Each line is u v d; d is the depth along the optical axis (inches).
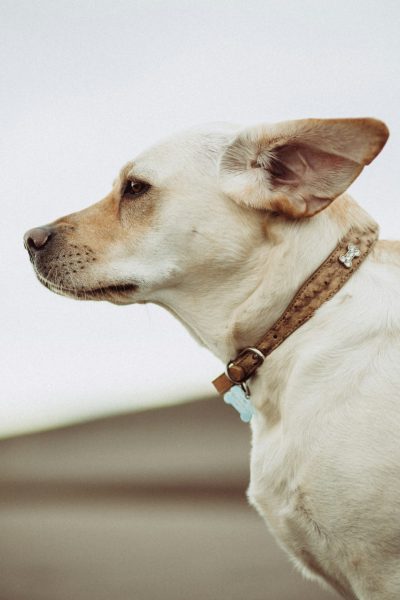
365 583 114.9
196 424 897.5
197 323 134.8
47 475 755.4
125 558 266.1
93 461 844.6
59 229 143.4
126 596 205.6
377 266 124.2
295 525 119.2
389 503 110.0
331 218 126.1
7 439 1312.7
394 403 112.2
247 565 232.4
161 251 134.4
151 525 340.8
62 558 279.4
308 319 121.8
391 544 111.1
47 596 216.2
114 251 138.3
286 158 125.2
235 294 129.8
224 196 130.4
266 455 122.1
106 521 370.0
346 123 116.4
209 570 229.3
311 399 117.0
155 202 135.9
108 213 143.5
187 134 139.5
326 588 128.4
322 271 122.8
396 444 110.5
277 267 124.4
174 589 208.2
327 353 118.2
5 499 547.2
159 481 541.0
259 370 124.9
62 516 412.8
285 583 204.2
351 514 112.2
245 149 128.6
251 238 127.8
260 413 126.3
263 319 125.2
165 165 136.8
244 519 335.0
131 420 1128.2
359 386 114.7
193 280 133.0
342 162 119.9
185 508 389.1
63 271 140.7
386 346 116.5
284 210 122.8
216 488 462.0
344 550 114.7
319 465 113.9
